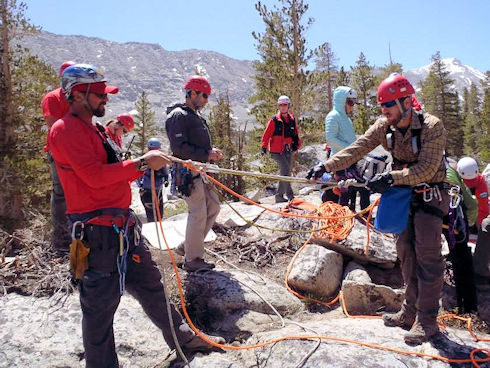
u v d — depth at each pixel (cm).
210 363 354
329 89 4238
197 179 479
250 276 500
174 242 597
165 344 393
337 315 459
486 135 5425
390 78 365
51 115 466
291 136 949
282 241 618
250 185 2317
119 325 403
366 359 347
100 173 296
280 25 2020
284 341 378
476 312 456
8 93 1936
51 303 425
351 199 714
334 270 521
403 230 376
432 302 372
